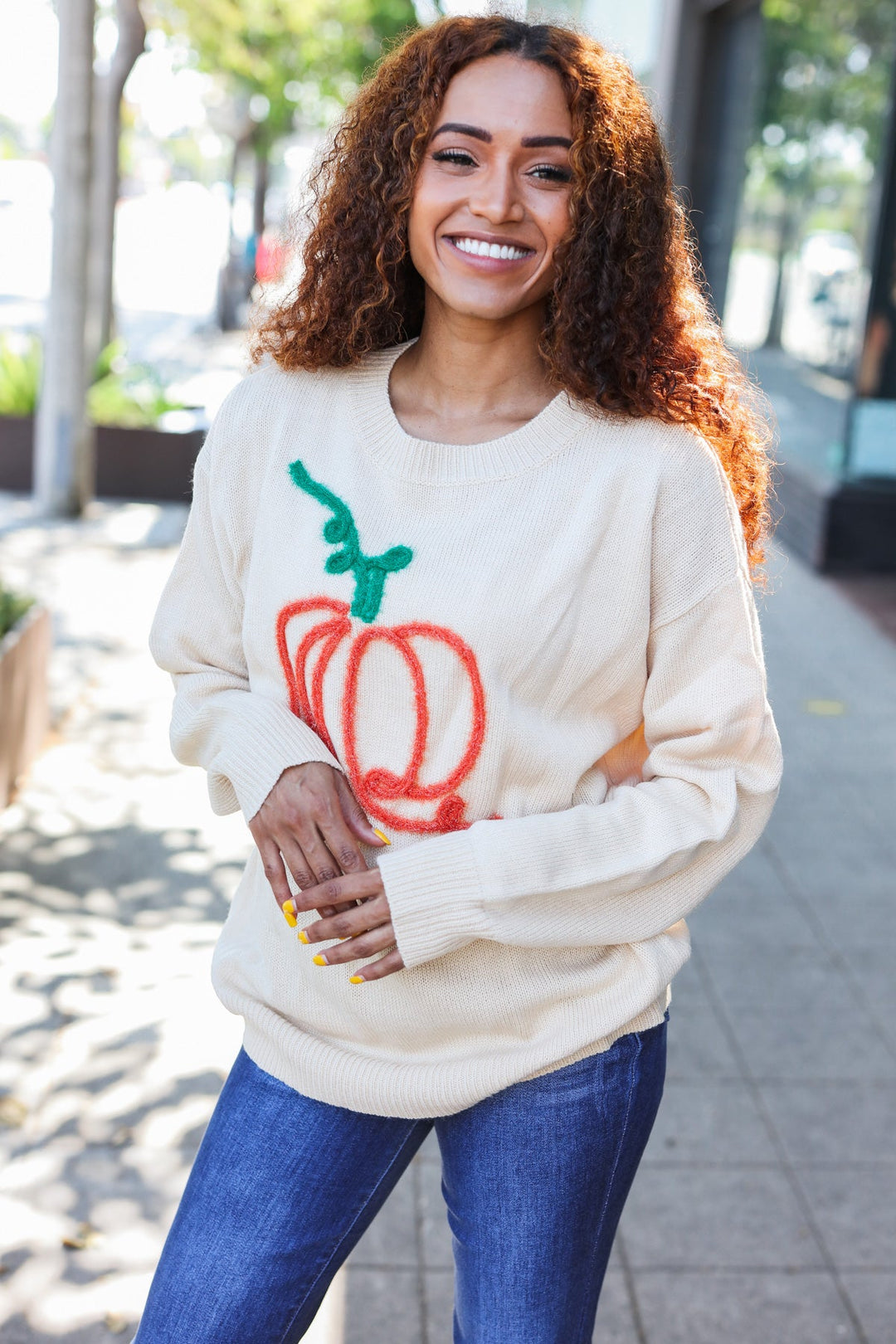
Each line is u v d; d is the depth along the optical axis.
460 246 1.61
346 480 1.64
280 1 14.11
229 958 1.77
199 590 1.81
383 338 1.73
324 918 1.57
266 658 1.68
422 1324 2.53
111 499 9.48
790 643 7.19
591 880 1.56
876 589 8.32
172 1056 3.30
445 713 1.58
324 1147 1.66
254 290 1.83
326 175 1.74
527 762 1.60
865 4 8.55
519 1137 1.63
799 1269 2.72
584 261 1.57
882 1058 3.50
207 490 1.75
